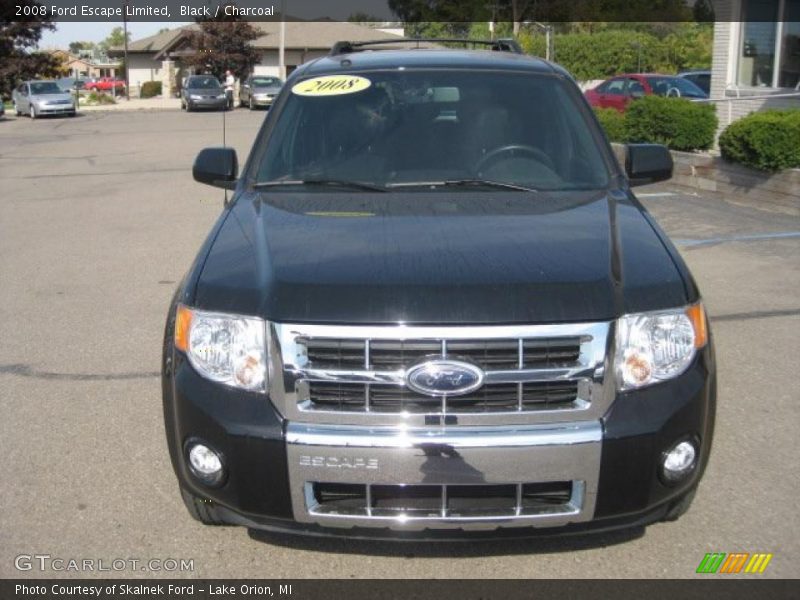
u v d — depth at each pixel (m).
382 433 3.05
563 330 3.07
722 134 11.48
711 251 8.69
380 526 3.13
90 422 4.91
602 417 3.10
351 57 5.16
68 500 4.05
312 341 3.08
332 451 3.05
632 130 13.21
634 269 3.35
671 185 12.61
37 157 20.36
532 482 3.07
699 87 21.39
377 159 4.46
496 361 3.06
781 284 7.47
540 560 3.55
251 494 3.16
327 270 3.28
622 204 4.08
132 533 3.78
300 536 3.71
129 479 4.25
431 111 4.66
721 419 4.84
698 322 3.33
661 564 3.52
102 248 9.59
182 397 3.25
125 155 20.38
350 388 3.08
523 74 4.89
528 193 4.21
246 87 42.59
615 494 3.12
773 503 3.97
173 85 60.19
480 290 3.12
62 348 6.18
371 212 3.91
